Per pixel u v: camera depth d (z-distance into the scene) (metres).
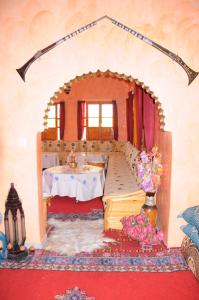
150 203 4.36
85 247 4.20
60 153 9.84
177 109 3.86
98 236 4.59
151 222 4.34
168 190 4.05
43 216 4.30
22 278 3.37
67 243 4.32
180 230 4.04
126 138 9.91
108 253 4.00
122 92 9.73
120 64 3.81
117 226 4.79
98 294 3.07
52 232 4.75
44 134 10.16
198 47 3.77
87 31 3.77
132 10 3.74
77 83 9.82
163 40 3.77
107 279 3.35
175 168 3.92
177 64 3.80
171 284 3.25
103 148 9.98
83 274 3.46
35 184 4.00
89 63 3.82
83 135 10.05
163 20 3.74
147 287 3.19
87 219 5.39
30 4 3.74
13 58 3.83
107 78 9.73
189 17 3.73
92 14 3.75
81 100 9.88
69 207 6.12
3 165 3.99
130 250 4.09
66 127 10.07
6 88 3.88
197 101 3.84
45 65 3.83
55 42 3.79
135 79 3.87
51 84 3.85
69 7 3.74
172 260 3.78
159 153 4.27
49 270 3.55
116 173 6.77
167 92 3.84
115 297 3.02
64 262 3.75
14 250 3.79
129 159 7.47
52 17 3.76
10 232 3.85
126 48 3.79
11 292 3.10
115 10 3.75
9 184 4.02
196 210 3.64
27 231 4.09
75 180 6.17
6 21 3.78
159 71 3.81
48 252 4.03
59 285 3.23
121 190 5.15
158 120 4.72
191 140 3.89
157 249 4.07
